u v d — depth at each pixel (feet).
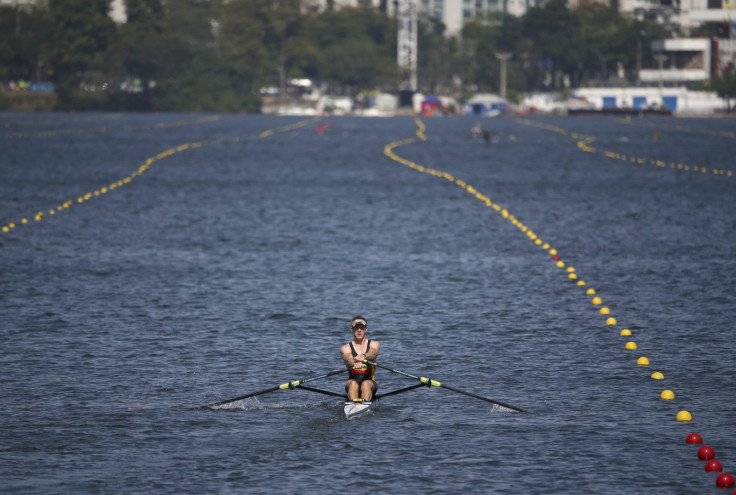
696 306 308.40
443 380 230.07
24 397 214.28
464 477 173.06
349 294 323.57
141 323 281.54
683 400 215.10
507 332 274.77
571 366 241.35
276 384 226.99
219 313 295.28
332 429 197.36
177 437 192.13
